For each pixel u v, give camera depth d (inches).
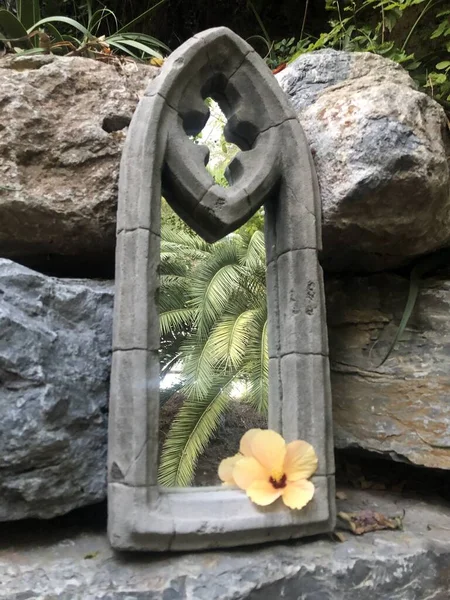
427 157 21.2
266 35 38.9
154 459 18.5
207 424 30.6
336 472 27.4
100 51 27.4
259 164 22.1
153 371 19.0
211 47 22.0
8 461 17.9
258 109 22.8
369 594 19.0
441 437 23.6
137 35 31.3
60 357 19.5
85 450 19.5
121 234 19.9
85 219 22.4
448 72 32.1
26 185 21.9
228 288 35.8
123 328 19.1
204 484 29.2
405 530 22.1
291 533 19.6
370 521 22.0
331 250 24.9
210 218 21.2
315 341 21.0
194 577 17.4
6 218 21.9
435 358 24.6
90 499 19.5
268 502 18.9
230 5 43.8
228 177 23.7
